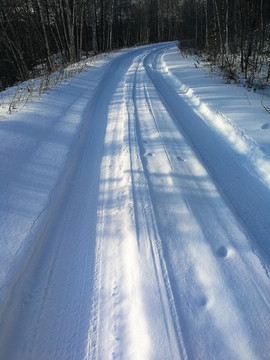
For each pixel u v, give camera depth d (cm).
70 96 781
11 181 342
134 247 260
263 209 316
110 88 968
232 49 1441
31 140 454
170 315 197
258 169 395
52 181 361
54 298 218
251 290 215
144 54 2214
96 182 379
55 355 180
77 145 485
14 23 1736
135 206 318
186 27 3192
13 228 272
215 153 459
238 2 1230
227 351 175
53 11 1859
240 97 749
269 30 1321
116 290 223
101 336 191
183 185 358
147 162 420
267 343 179
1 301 198
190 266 238
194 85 941
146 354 175
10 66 1861
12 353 180
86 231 290
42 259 255
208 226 285
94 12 2462
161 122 597
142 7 4719
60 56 2102
